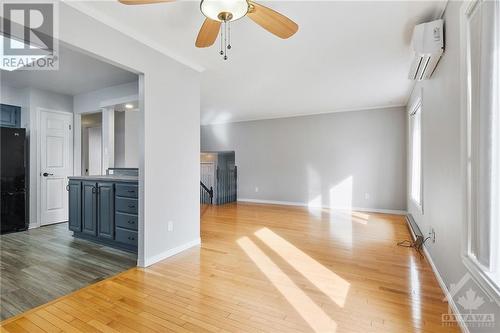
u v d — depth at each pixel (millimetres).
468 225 1614
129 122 4508
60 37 1965
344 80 3887
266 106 5637
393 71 3514
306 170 6480
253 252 3125
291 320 1797
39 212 4266
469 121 1620
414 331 1671
